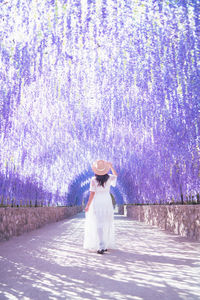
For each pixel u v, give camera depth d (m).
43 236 5.86
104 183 3.93
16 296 1.90
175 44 4.56
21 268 2.78
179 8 4.16
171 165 5.59
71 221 11.98
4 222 5.12
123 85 5.53
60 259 3.25
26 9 4.25
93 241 3.90
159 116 5.46
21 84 4.61
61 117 6.84
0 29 4.21
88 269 2.71
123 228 7.85
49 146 7.44
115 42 4.82
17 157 5.73
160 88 4.90
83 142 8.18
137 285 2.13
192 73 4.47
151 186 8.16
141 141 7.14
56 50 4.70
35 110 6.07
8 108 4.41
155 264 2.88
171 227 6.55
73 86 5.61
